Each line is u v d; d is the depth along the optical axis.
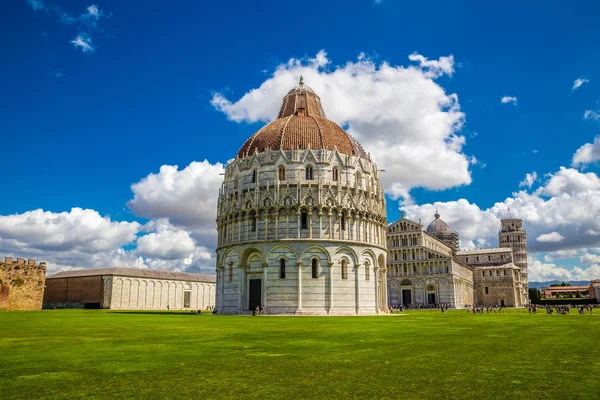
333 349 25.42
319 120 98.00
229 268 87.56
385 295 92.44
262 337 32.44
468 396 14.61
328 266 81.88
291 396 14.62
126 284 146.38
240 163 91.38
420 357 22.36
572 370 18.92
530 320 60.69
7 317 62.72
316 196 84.31
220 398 14.36
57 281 157.00
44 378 17.14
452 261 166.25
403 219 177.25
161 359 21.55
